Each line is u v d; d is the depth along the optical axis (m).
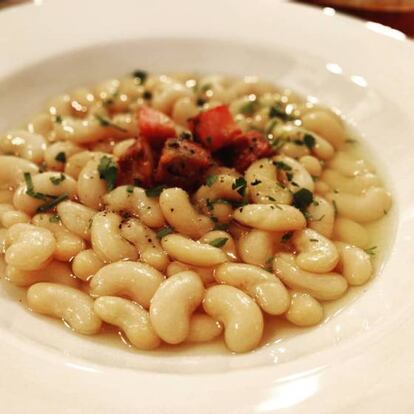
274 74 0.25
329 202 0.20
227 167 0.20
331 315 0.17
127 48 0.25
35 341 0.16
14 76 0.23
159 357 0.16
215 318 0.17
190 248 0.17
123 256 0.18
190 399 0.14
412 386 0.14
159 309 0.16
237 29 0.25
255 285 0.17
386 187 0.21
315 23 0.25
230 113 0.21
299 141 0.21
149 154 0.19
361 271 0.18
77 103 0.23
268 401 0.14
